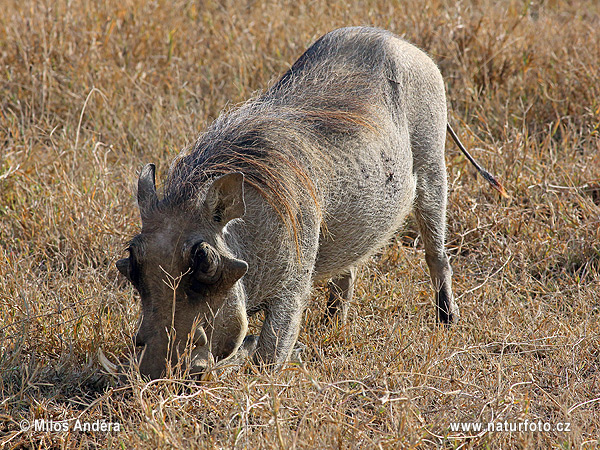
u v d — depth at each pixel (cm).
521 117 2119
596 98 2055
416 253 1678
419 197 1473
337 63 1356
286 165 1126
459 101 2183
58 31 2245
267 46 2378
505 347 1330
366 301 1494
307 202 1138
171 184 1066
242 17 2597
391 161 1317
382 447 963
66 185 1702
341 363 1228
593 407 1135
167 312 992
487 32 2312
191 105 2117
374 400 1066
